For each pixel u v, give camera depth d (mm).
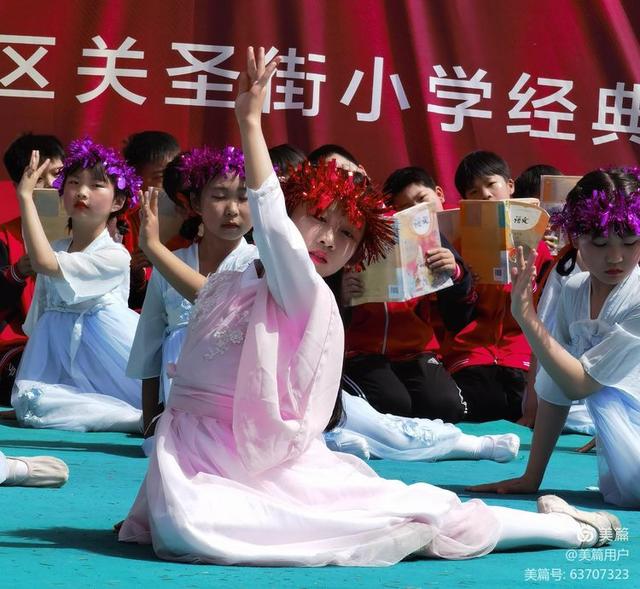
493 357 7191
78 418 6098
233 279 3398
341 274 3566
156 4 8375
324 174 3396
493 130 8805
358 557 3141
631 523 3990
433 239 5770
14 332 7477
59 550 3230
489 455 5496
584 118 8945
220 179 5281
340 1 8570
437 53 8711
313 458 3305
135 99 8367
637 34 9008
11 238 7414
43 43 8242
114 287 6297
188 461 3225
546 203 6996
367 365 6414
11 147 7422
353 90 8602
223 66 8461
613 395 4316
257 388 3156
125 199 6359
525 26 8828
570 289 4531
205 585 2854
